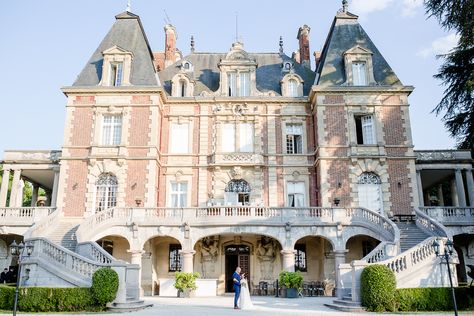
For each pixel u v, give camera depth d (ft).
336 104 99.14
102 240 89.25
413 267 60.23
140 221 83.20
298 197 100.07
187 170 100.58
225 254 93.86
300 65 117.39
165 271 92.89
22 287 53.21
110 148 95.76
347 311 52.90
